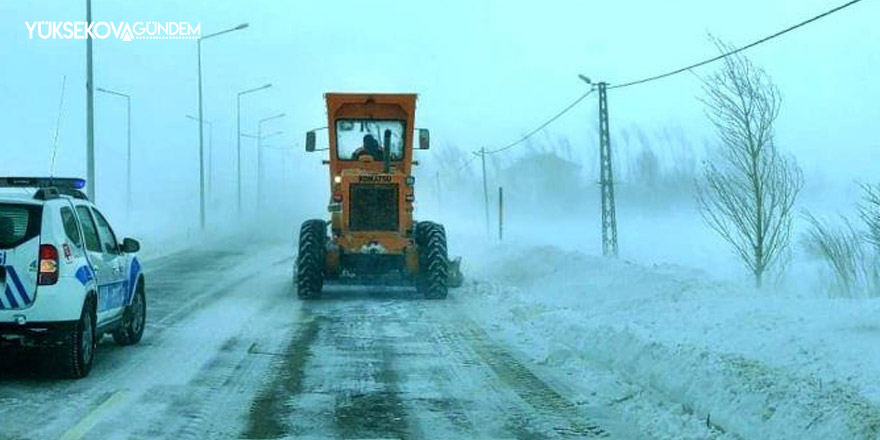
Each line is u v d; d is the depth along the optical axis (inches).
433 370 497.7
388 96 939.3
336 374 485.1
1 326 427.2
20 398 415.2
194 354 544.4
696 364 415.2
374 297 885.8
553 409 403.9
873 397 322.0
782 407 335.0
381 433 362.0
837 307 508.7
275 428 366.9
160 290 936.3
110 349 558.9
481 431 366.0
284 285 1000.2
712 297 636.1
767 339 451.5
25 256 431.2
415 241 883.4
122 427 363.6
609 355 506.0
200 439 348.2
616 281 840.3
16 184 476.7
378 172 893.8
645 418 379.9
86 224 494.0
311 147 943.0
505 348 574.9
